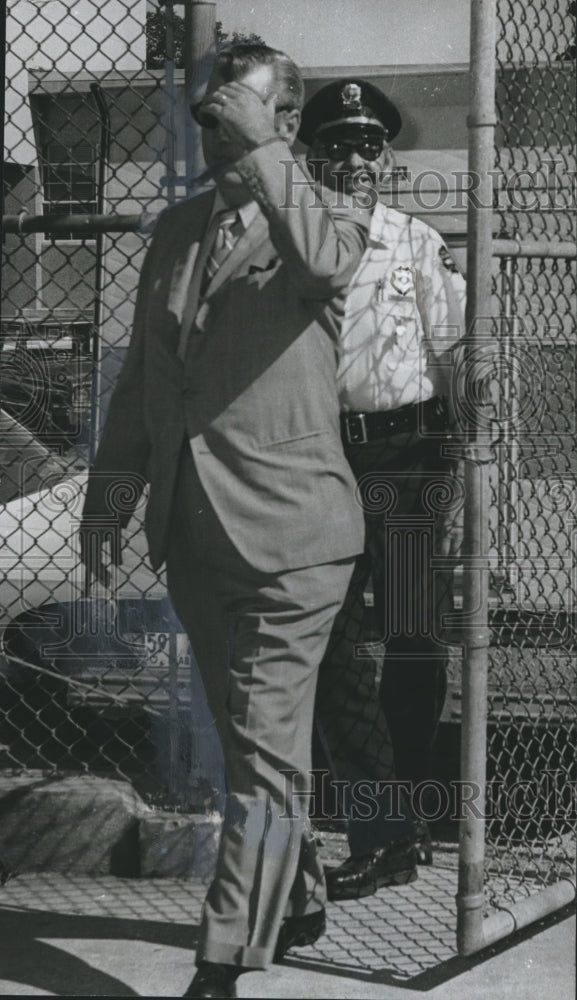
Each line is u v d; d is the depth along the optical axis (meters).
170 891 4.01
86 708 5.02
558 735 4.70
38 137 4.55
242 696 3.16
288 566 3.16
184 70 4.08
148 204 4.23
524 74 3.97
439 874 4.17
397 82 4.48
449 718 4.88
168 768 4.36
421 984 3.34
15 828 4.12
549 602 4.34
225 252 3.27
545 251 3.76
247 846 3.10
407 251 3.99
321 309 3.24
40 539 5.05
